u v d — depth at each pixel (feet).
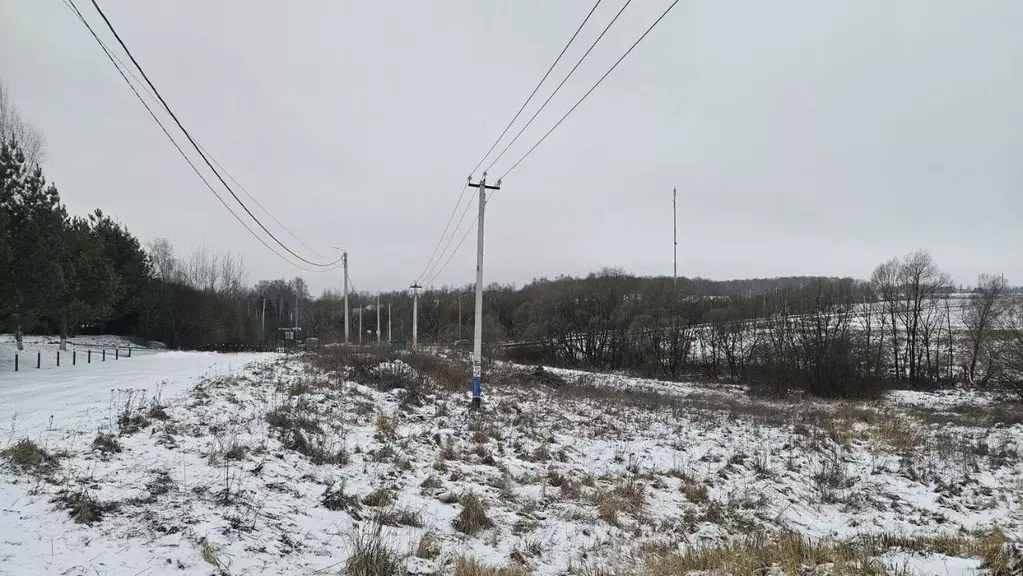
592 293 197.88
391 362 73.41
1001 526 30.17
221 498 21.22
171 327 158.71
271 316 324.60
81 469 21.86
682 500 32.96
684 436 53.31
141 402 36.40
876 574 18.99
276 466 26.76
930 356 173.27
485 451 38.11
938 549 23.56
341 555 18.95
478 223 59.52
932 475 42.14
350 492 25.58
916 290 159.12
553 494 31.07
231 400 40.50
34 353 83.56
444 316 263.29
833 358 119.75
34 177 68.23
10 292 62.69
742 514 30.55
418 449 36.11
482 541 23.13
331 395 47.83
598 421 57.26
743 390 126.31
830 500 35.35
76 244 92.32
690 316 185.47
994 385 129.90
